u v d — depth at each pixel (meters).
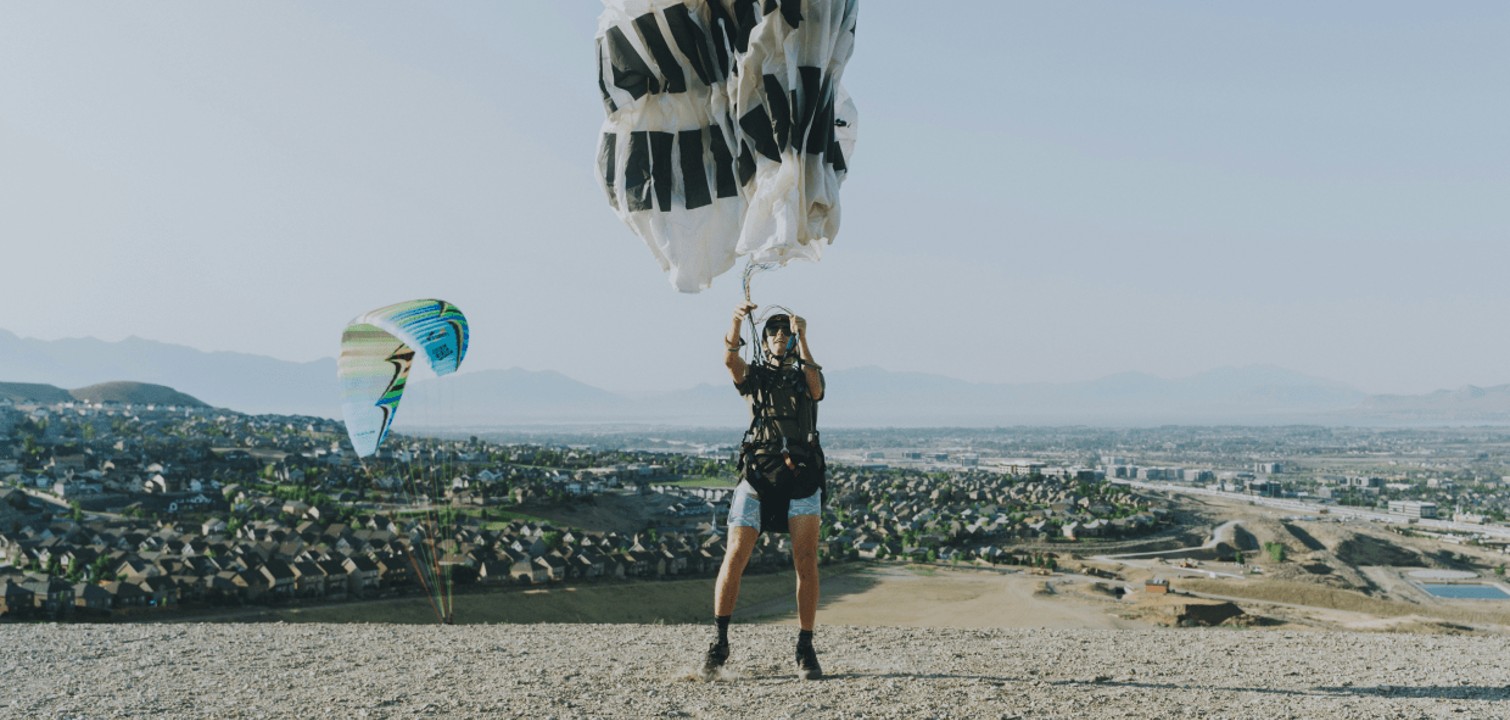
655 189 7.16
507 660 7.59
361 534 115.88
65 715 5.65
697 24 6.99
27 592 72.81
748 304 6.77
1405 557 167.38
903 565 134.38
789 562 111.38
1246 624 79.44
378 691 6.27
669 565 102.56
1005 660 7.73
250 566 86.38
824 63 6.80
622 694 6.13
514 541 121.62
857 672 7.05
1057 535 182.88
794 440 6.59
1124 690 6.28
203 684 6.56
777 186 6.74
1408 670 7.37
